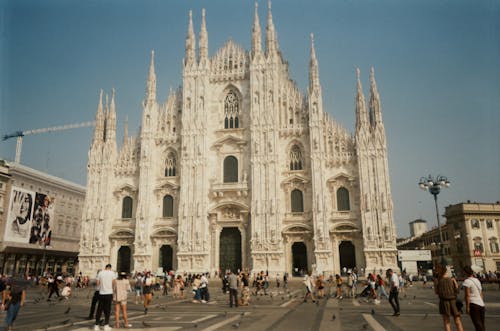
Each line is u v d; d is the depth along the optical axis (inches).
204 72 3206.2
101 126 3255.4
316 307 1353.3
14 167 3782.0
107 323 853.8
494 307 1273.4
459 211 4042.8
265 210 2876.5
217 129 3157.0
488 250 3912.4
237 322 963.3
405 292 2039.9
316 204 2824.8
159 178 3132.4
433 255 4763.8
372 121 2915.8
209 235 2977.4
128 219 3093.0
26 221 3821.4
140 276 1718.8
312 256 2827.3
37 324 951.6
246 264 2883.9
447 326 701.3
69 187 4685.0
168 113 3253.0
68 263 4471.0
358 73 2994.6
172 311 1252.5
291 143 3031.5
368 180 2812.5
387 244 2699.3
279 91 3134.8
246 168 3043.8
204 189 2999.5
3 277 1368.1
